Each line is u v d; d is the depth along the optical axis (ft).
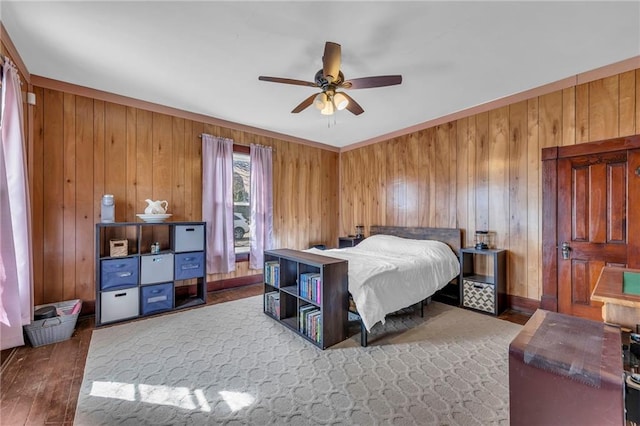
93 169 10.94
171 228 11.84
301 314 9.21
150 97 11.56
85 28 7.20
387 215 16.61
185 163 13.15
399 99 11.69
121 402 6.00
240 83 10.25
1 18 6.79
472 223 12.75
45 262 10.05
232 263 14.30
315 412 5.75
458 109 12.84
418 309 11.61
